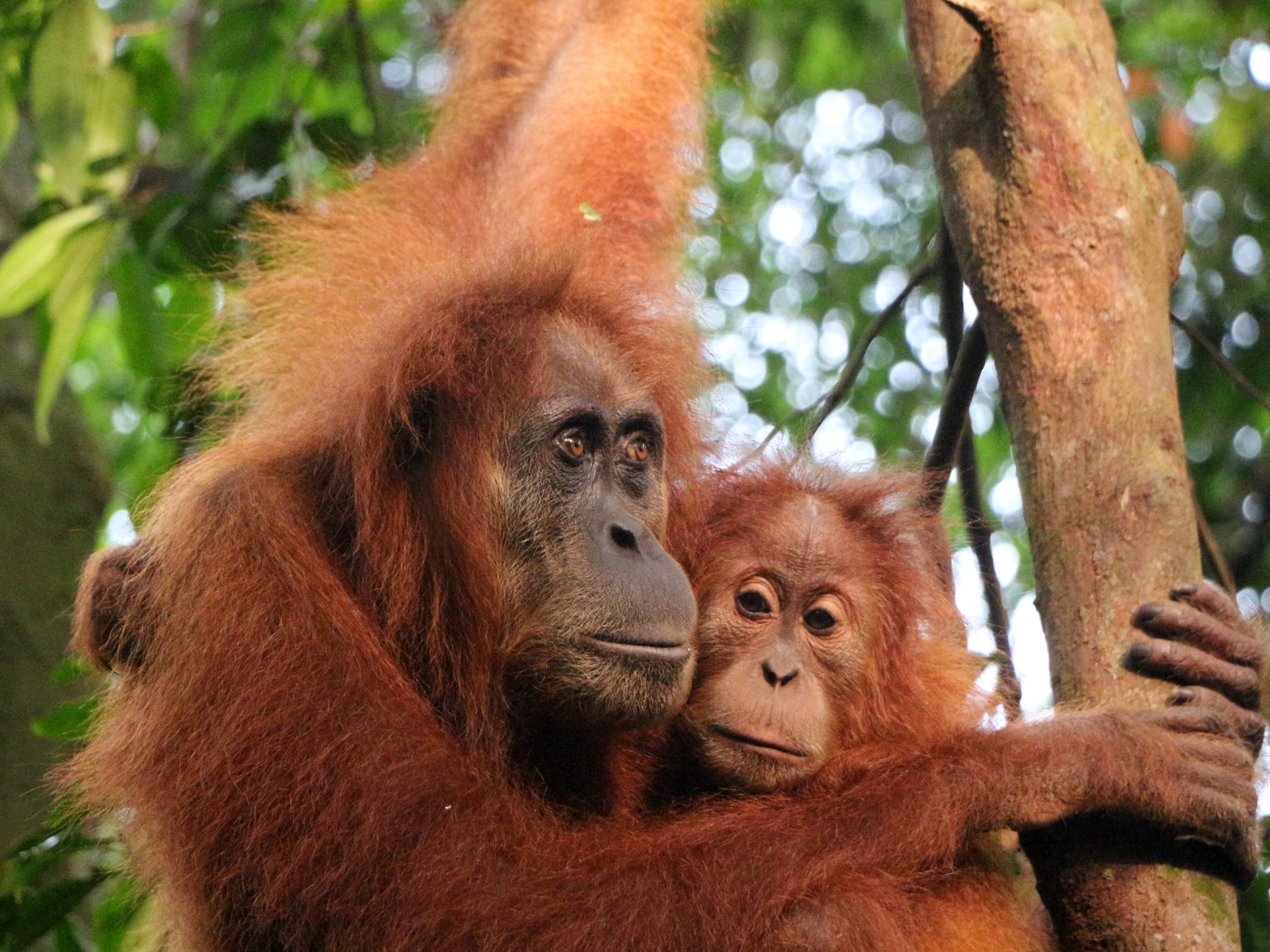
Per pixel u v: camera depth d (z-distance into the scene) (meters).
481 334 3.20
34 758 6.25
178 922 3.18
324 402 3.33
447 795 2.87
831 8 10.85
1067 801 2.84
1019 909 3.51
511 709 3.19
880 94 13.96
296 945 2.89
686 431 3.59
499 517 3.13
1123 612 2.86
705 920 2.84
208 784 2.87
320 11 6.02
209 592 2.96
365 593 3.14
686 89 5.53
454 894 2.79
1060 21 3.12
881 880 3.04
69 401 7.05
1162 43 11.13
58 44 4.66
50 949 4.99
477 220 4.64
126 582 3.27
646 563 3.08
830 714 3.53
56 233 4.56
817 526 3.67
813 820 3.11
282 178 5.25
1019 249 3.04
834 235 13.74
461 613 3.15
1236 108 10.25
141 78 5.27
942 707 3.79
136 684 3.20
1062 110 3.06
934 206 12.48
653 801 3.47
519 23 5.61
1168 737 2.82
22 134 7.60
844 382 4.36
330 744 2.85
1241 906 4.07
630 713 3.02
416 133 5.79
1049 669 3.00
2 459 6.64
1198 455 8.30
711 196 5.55
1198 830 2.77
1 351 6.86
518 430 3.14
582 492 3.14
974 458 4.36
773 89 12.83
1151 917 2.73
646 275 4.69
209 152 5.32
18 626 6.42
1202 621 2.82
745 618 3.54
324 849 2.81
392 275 4.01
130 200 4.88
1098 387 2.94
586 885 2.87
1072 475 2.92
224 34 5.91
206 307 5.07
